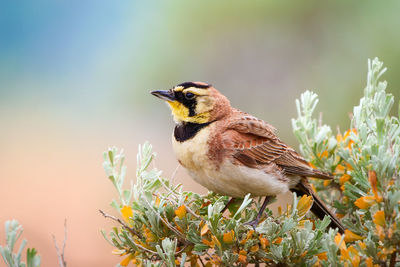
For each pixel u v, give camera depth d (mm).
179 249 5934
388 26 15789
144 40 18609
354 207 6691
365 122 6477
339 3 16734
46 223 16938
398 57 15344
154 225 5820
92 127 23234
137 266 5922
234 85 17906
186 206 5801
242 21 17719
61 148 22609
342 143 7000
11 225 6016
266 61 17734
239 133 7414
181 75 18312
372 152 5461
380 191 5191
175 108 7641
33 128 24516
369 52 15883
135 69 18875
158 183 6309
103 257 15086
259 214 6770
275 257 5391
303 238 5348
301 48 17328
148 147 6375
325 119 16109
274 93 17609
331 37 16859
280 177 7418
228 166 7184
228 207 7449
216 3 17688
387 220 5168
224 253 5379
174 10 18156
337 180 7145
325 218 5551
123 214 5996
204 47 18078
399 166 5414
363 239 5617
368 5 16219
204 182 7387
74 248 15398
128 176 19469
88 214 17578
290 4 17141
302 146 7488
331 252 5191
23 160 21750
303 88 16938
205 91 7574
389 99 5859
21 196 18797
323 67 16641
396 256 5309
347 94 16047
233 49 17906
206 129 7418
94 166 21391
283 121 17328
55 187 19703
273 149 7473
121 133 20891
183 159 7438
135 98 19594
